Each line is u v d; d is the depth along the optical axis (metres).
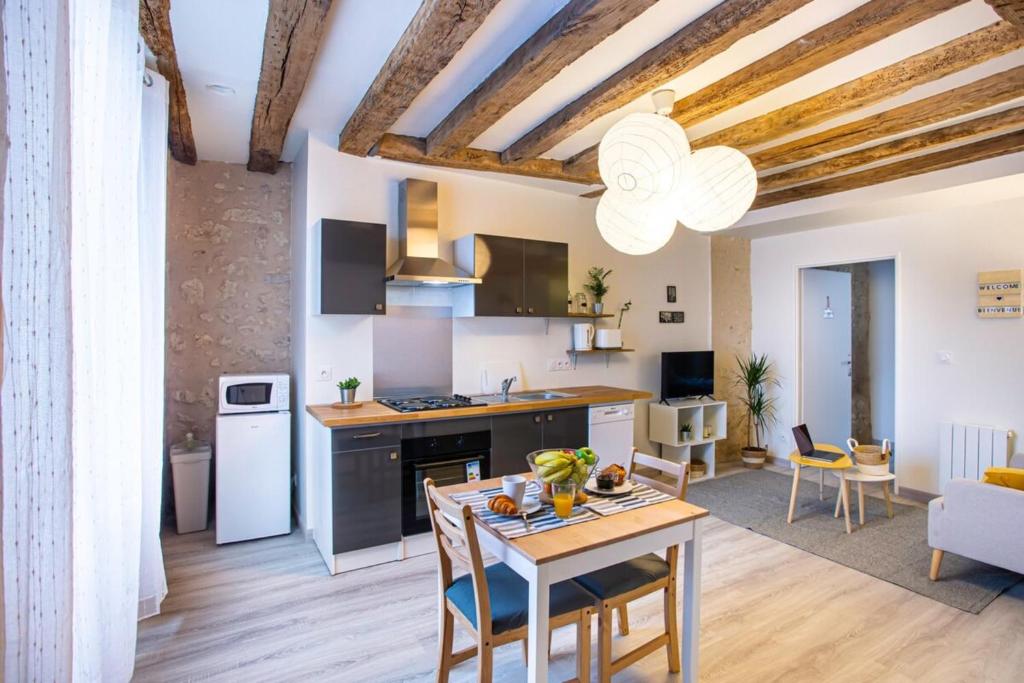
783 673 2.20
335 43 2.39
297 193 3.97
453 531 1.81
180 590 2.89
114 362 1.95
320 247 3.29
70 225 1.33
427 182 3.78
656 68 2.38
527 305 4.06
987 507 2.76
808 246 5.47
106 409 1.86
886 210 4.51
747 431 6.05
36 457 1.25
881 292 6.48
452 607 1.96
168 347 3.90
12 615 1.22
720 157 2.36
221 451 3.48
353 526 3.12
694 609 2.02
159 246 2.62
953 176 3.76
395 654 2.33
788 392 5.67
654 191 2.19
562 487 1.94
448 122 3.17
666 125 2.10
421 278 3.53
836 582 3.01
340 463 3.07
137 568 2.16
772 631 2.51
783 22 2.17
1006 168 3.51
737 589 2.93
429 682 2.15
